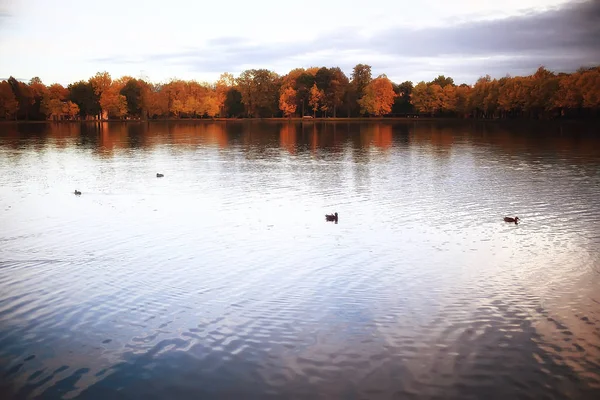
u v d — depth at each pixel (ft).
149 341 47.96
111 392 40.32
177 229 87.92
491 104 593.42
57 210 103.35
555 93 478.59
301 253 74.28
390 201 113.09
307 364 43.78
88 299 57.52
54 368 43.70
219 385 41.01
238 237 82.89
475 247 77.41
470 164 181.57
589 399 39.01
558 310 54.19
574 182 138.21
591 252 74.43
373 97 645.92
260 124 572.92
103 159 200.44
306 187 131.85
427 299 57.21
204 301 56.85
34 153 224.53
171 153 227.40
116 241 80.64
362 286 61.21
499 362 43.96
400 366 43.32
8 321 52.16
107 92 628.28
